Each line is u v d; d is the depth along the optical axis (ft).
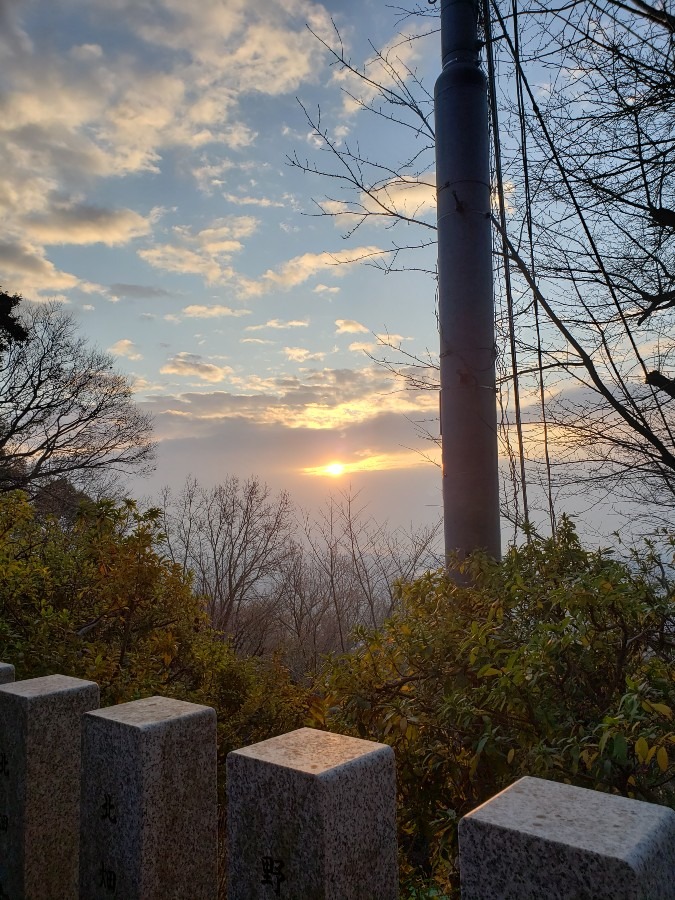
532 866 3.72
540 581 10.64
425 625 11.13
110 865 6.47
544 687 8.91
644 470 13.44
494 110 13.94
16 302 58.34
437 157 13.35
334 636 45.21
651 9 9.62
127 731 6.44
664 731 7.37
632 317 12.94
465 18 13.38
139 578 16.52
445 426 12.71
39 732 7.63
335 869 5.00
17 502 17.76
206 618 19.62
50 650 14.35
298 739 5.90
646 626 9.30
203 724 6.85
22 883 7.39
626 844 3.59
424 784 10.15
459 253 12.77
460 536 12.30
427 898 10.44
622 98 12.41
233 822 5.53
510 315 13.79
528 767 8.32
